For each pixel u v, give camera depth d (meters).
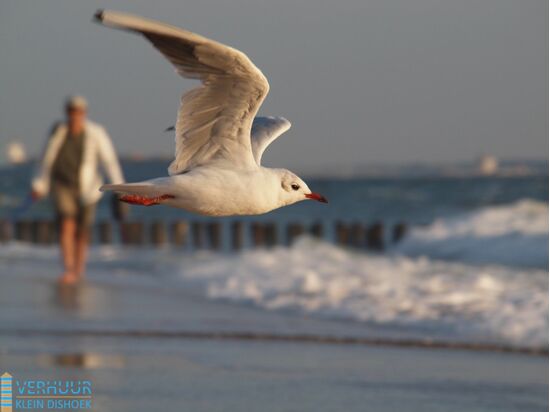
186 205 10.33
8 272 24.72
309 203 59.84
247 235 45.72
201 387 12.74
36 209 65.00
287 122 11.38
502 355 14.55
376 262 22.98
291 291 19.45
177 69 9.59
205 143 10.36
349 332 16.14
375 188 67.25
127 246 40.31
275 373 13.53
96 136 22.53
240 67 9.58
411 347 15.12
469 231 32.19
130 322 17.09
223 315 17.80
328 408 11.87
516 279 19.89
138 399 12.22
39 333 16.16
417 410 11.83
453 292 18.27
